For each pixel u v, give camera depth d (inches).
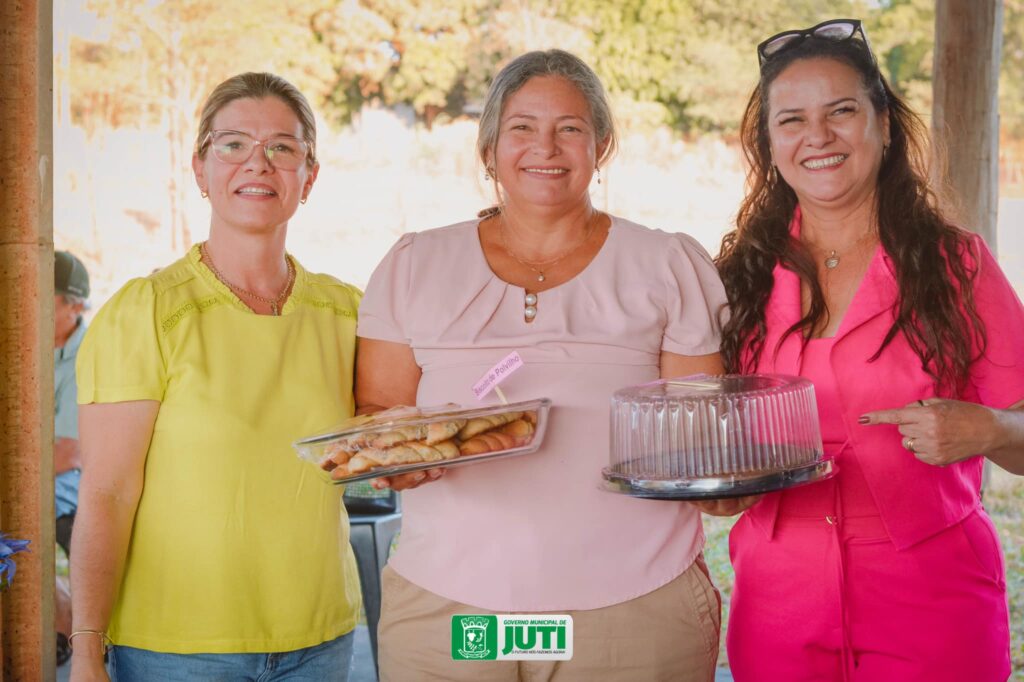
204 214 336.2
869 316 90.0
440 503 89.3
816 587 90.7
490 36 334.0
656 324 90.3
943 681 88.9
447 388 90.4
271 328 90.0
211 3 329.4
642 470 83.3
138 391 85.1
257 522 86.4
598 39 334.6
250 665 86.3
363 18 331.9
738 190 334.3
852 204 93.7
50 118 112.0
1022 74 348.8
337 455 82.0
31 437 110.7
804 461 82.1
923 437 80.6
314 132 94.8
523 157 89.4
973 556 90.4
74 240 331.0
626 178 332.8
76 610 83.8
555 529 86.7
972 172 208.5
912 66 340.5
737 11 333.7
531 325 89.8
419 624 89.4
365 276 328.8
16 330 109.0
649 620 87.0
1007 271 332.5
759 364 94.9
